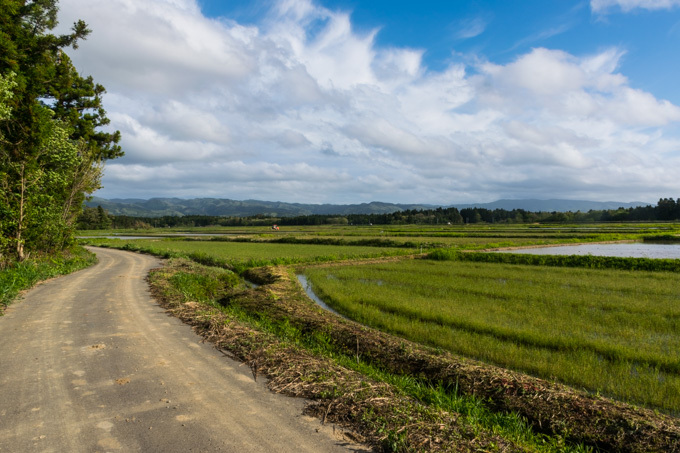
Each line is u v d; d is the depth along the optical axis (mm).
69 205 24859
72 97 25656
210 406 4668
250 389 5238
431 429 4203
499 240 51281
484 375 6312
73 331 7883
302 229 111438
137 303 11055
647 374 7336
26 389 5023
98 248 44562
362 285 17500
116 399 4785
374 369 7020
